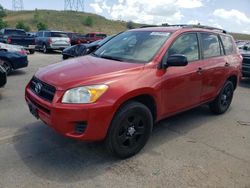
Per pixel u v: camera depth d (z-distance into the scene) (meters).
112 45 4.97
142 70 3.99
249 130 5.30
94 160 3.91
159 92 4.14
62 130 3.50
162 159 4.02
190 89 4.79
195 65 4.86
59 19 93.44
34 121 5.28
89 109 3.41
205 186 3.41
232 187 3.42
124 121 3.75
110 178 3.51
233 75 6.13
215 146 4.53
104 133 3.59
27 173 3.55
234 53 6.25
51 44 19.86
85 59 4.52
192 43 4.94
